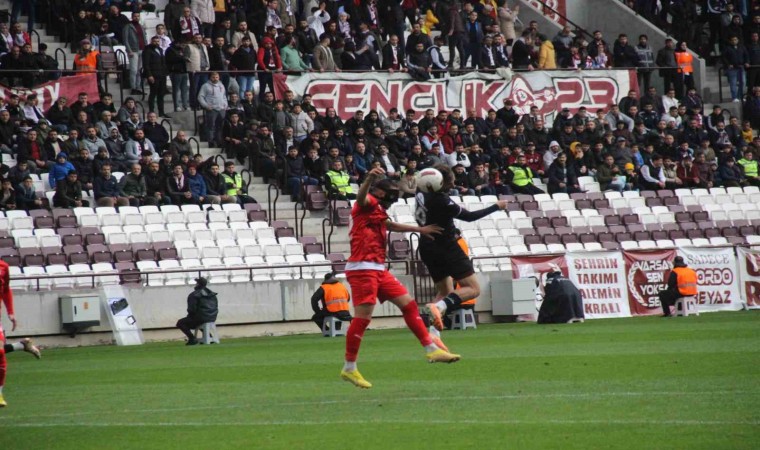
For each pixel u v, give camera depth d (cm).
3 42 8819
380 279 3334
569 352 4625
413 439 2456
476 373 3856
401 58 10169
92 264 7144
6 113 8069
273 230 7881
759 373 3534
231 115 8788
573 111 10188
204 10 9619
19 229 7344
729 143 10250
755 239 9250
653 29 11919
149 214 7719
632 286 7700
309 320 7206
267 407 3098
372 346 5453
